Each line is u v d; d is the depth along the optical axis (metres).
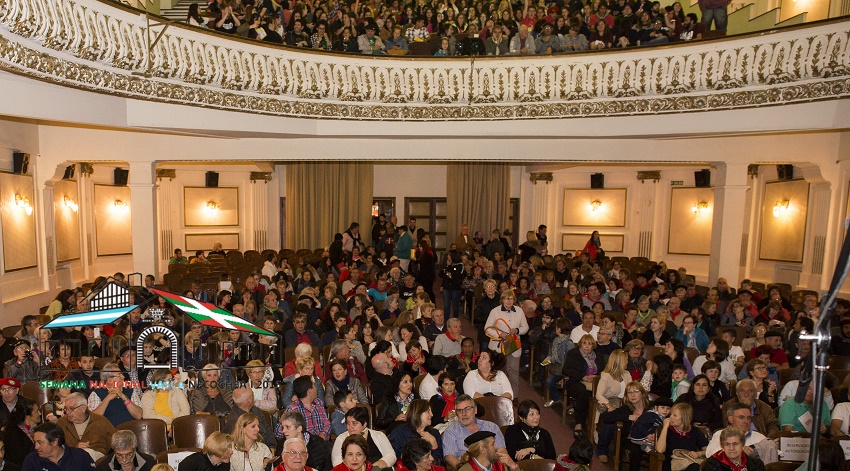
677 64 9.80
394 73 10.96
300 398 5.39
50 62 7.30
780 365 7.66
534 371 9.26
